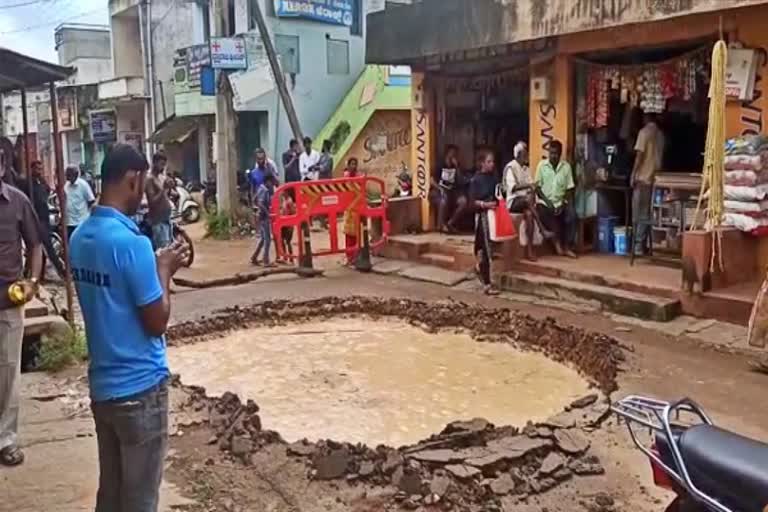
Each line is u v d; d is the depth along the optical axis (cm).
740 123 880
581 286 933
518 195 1045
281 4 2084
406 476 448
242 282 1138
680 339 775
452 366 734
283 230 1267
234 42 1567
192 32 2539
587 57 1078
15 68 706
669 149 1084
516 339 817
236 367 741
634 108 1075
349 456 470
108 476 333
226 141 1642
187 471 477
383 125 2019
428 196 1320
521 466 474
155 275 317
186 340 841
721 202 820
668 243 1004
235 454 498
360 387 674
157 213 1025
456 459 470
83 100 3041
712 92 802
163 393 326
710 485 272
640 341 771
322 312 949
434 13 1119
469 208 1285
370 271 1201
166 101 2686
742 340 752
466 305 930
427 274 1133
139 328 316
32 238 490
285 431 571
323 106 2238
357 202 1220
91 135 3033
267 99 2102
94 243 312
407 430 570
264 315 926
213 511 426
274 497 442
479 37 1050
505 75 1222
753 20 859
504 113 1356
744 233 846
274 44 2109
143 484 325
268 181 1262
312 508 428
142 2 2672
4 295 469
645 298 860
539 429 526
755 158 820
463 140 1380
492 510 423
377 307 957
